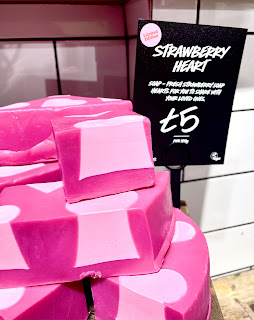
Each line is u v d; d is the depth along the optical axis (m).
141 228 0.59
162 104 0.86
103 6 1.04
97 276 0.63
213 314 0.71
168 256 0.68
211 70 0.85
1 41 0.99
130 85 1.14
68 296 0.64
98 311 0.68
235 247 1.42
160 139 0.90
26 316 0.56
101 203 0.61
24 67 1.03
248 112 1.18
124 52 1.11
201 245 0.71
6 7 0.96
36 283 0.61
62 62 1.06
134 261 0.62
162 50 0.79
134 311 0.61
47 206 0.61
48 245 0.58
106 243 0.60
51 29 1.01
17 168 0.76
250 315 1.15
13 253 0.58
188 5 0.91
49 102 0.80
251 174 1.29
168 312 0.56
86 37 1.05
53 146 0.77
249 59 1.09
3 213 0.58
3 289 0.61
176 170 0.95
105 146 0.61
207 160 0.95
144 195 0.64
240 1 0.97
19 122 0.74
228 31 0.81
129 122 0.62
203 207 1.29
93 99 0.83
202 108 0.89
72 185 0.61
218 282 1.35
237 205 1.34
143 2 0.89
